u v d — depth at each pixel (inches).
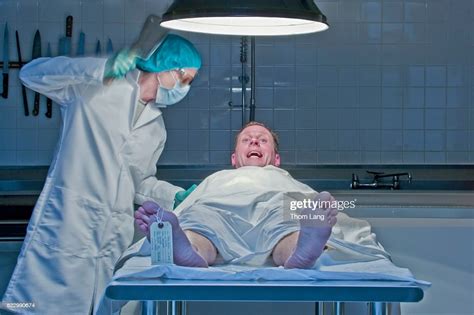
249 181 136.6
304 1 114.0
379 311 112.0
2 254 170.4
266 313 155.9
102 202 159.5
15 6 217.8
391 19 219.0
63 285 159.0
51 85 158.2
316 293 103.9
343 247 121.6
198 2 111.0
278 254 120.0
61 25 218.4
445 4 219.0
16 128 219.1
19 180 206.7
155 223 110.7
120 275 107.9
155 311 111.1
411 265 159.6
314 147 220.1
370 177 212.8
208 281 106.7
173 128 219.6
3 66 217.3
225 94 219.6
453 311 159.0
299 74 219.5
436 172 215.2
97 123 159.6
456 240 159.6
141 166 165.0
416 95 219.8
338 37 219.3
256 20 123.3
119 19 218.5
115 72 156.8
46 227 159.2
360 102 219.8
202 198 133.0
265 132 149.9
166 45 160.1
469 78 219.6
